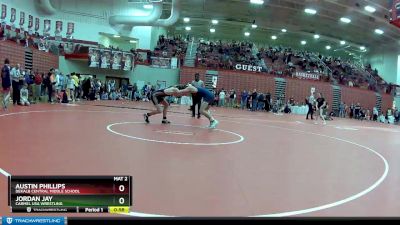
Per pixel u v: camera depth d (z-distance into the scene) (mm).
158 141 7238
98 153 5555
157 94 10672
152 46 35281
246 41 45906
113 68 28344
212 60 32969
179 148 6594
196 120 13094
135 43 34531
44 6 27734
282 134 10836
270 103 30734
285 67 36719
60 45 27281
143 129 9078
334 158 6836
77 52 27375
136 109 16922
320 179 4922
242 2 30156
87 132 7805
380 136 13570
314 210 3562
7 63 12367
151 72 30859
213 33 43531
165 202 3500
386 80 43312
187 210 3320
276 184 4480
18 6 25547
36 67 22984
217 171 4965
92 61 27422
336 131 14195
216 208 3438
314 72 36875
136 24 31453
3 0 23938
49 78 17484
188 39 40438
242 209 3457
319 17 33562
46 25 28484
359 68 44656
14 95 14492
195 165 5246
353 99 37312
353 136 12414
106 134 7699
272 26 38094
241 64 32625
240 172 5008
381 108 39750
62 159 4957
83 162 4867
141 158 5426
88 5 30703
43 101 17891
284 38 43781
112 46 31969
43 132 7359
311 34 40094
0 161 4605
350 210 3631
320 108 19891
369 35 39281
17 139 6305
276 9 31938
